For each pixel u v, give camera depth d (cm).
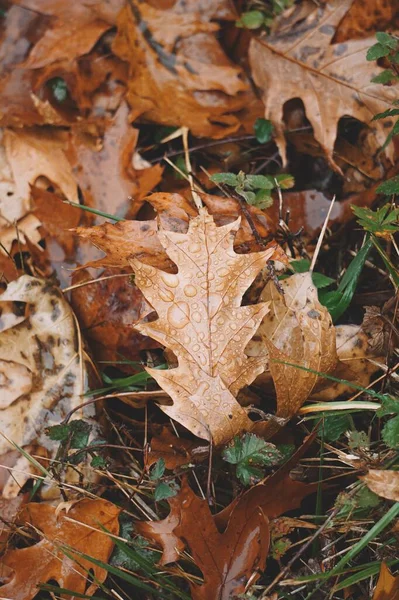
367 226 64
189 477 64
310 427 66
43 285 67
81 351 67
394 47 66
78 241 70
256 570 60
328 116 72
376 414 61
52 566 62
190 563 62
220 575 60
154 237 65
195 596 60
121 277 68
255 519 60
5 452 65
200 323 62
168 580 61
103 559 62
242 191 65
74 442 63
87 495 64
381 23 72
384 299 70
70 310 68
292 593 61
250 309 62
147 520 64
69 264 70
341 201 71
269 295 66
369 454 63
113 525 62
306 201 71
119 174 72
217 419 61
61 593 61
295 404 63
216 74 72
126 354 68
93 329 68
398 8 72
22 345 67
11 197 72
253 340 65
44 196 71
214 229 63
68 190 72
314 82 72
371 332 66
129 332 68
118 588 63
